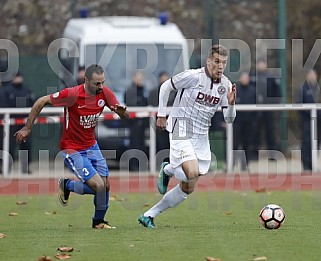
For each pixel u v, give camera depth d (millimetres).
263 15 77250
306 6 80250
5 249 29938
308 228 34750
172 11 80188
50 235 33188
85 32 62594
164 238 32031
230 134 55562
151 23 64312
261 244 30562
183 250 29281
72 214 40406
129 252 28922
